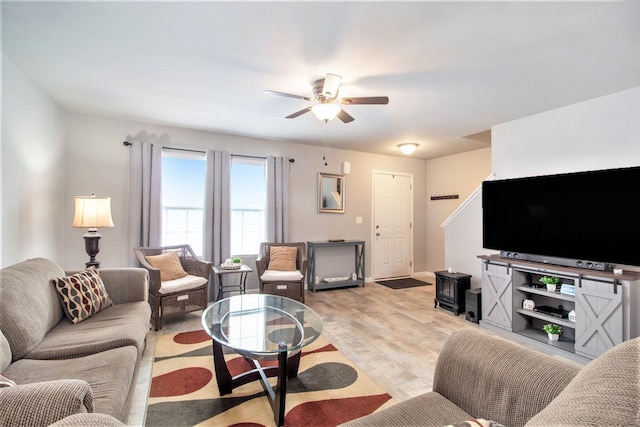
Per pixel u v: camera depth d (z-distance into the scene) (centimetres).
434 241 611
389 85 270
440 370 132
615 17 176
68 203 352
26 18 180
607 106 288
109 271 262
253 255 462
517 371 111
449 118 359
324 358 254
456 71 243
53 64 238
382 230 580
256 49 214
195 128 415
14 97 238
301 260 424
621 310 235
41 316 186
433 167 616
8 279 176
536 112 337
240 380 206
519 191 317
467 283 382
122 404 139
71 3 167
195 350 266
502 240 331
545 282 290
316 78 258
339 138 463
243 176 464
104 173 370
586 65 233
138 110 344
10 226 236
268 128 412
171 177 419
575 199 275
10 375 145
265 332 202
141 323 221
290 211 492
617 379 65
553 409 71
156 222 387
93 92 293
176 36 199
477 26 186
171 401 193
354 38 199
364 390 208
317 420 177
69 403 95
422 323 341
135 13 176
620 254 248
